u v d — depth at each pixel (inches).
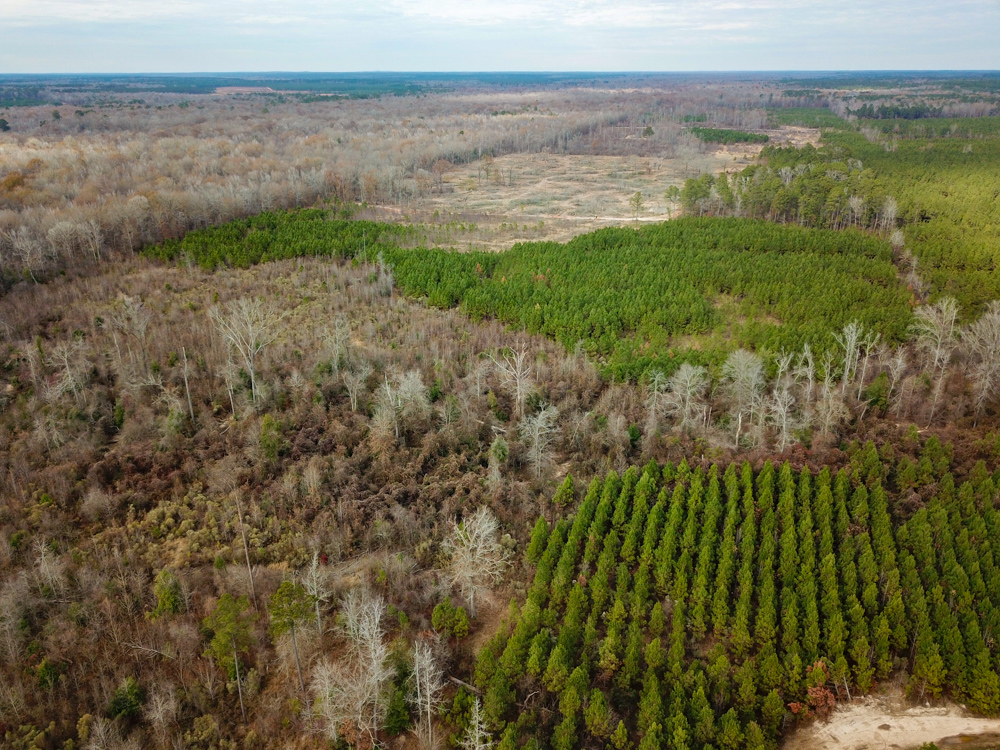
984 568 1980.8
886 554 2014.0
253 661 1852.9
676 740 1557.6
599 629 1953.7
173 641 1856.5
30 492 2362.2
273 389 2979.8
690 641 1892.2
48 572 1958.7
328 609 2016.5
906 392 2920.8
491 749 1599.4
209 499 2404.0
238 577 2042.3
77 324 3484.3
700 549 2091.5
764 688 1738.4
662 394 2886.3
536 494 2524.6
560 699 1695.4
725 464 2566.4
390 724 1662.2
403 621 1898.4
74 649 1836.9
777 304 3742.6
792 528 2123.5
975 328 2960.1
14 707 1651.1
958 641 1760.6
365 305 3924.7
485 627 1990.7
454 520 2329.0
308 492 2442.2
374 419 2819.9
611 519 2303.2
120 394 2876.5
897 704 1748.3
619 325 3612.2
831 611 1879.9
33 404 2768.2
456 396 2972.4
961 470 2439.7
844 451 2588.6
